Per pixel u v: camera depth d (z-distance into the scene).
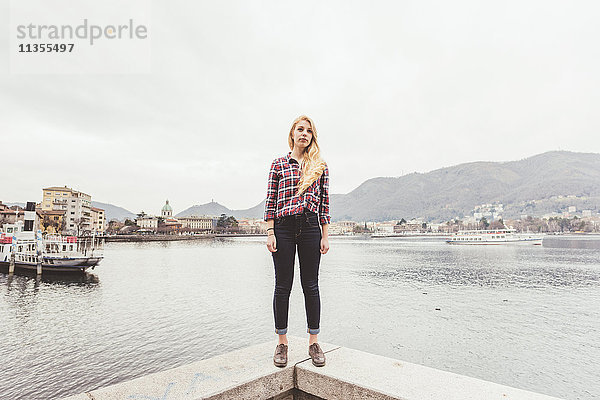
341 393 2.54
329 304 26.58
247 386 2.50
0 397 11.59
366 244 142.38
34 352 15.54
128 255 75.06
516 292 32.03
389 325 20.88
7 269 42.09
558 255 76.56
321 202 3.13
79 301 26.52
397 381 2.52
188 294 29.50
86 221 141.62
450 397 2.27
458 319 22.31
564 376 14.42
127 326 19.67
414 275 43.88
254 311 23.23
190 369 2.73
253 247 114.31
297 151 3.15
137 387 2.40
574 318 22.88
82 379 12.91
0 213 85.88
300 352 3.15
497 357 16.23
